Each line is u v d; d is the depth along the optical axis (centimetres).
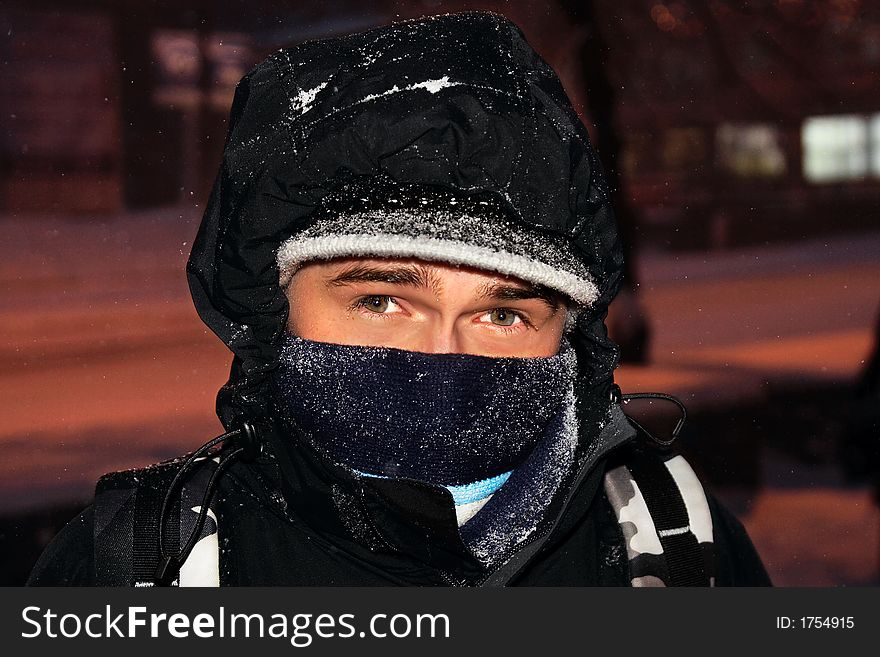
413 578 140
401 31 136
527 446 138
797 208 2697
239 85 140
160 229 1953
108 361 961
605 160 998
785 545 484
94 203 2166
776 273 1833
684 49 2245
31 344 1027
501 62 133
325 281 132
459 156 125
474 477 136
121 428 701
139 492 141
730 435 668
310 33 2072
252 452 139
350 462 135
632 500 153
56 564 142
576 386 149
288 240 133
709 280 1720
